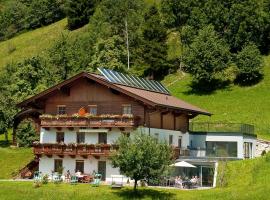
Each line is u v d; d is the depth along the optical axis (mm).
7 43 193250
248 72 115750
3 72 145250
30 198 56250
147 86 79750
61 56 130750
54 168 71562
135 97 67438
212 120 103125
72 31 179000
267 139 88188
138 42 136125
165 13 143875
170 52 135375
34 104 75875
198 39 122500
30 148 96250
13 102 103125
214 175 64500
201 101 114000
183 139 78000
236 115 103438
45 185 62781
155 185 64750
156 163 55406
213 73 119125
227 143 77938
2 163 86062
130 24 137625
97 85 72188
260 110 103438
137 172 55469
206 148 79000
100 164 68938
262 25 126250
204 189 59312
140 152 55156
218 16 133000
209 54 119500
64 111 73938
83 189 59062
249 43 124125
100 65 119250
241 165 64812
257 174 59781
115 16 140875
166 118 73812
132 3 147250
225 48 122625
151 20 132500
